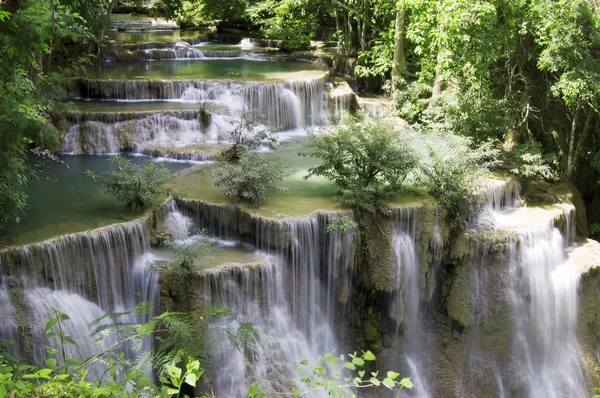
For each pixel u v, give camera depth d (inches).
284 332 545.6
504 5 729.6
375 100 1000.9
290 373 530.9
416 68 1058.1
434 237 602.9
